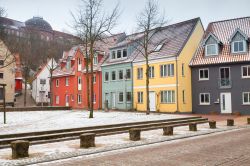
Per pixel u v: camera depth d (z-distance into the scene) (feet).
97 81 151.74
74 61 173.88
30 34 225.56
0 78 170.30
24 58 180.75
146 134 56.03
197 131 60.03
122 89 137.28
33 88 224.53
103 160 33.24
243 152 35.70
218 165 29.32
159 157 34.04
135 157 34.47
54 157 35.06
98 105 149.79
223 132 59.67
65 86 176.04
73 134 51.55
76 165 30.91
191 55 121.19
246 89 107.24
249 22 119.96
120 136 53.83
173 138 50.11
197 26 125.49
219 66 113.39
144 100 126.93
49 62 211.20
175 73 115.03
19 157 34.86
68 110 128.67
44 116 90.68
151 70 125.49
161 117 82.89
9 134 45.11
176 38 125.49
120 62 137.69
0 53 154.20
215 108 113.60
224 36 120.57
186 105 117.19
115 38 161.48
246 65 107.65
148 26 100.17
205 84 116.47
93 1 89.35
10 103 138.31
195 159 32.37
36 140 46.32
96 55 153.69
